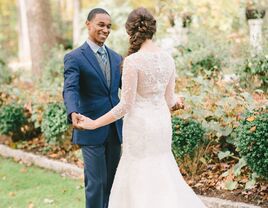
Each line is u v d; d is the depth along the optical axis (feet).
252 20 25.23
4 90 26.35
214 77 22.50
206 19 30.09
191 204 12.54
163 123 12.13
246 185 15.38
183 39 27.25
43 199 17.42
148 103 11.96
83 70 13.12
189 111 17.63
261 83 20.63
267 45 21.50
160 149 12.21
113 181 13.53
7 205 17.02
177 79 22.07
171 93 12.56
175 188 12.23
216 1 29.94
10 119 24.04
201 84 20.06
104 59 13.53
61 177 19.99
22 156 22.85
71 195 17.65
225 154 16.38
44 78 28.07
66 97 12.55
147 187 12.02
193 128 16.84
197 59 23.70
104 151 13.37
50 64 29.09
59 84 25.36
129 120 12.09
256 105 16.53
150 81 11.66
